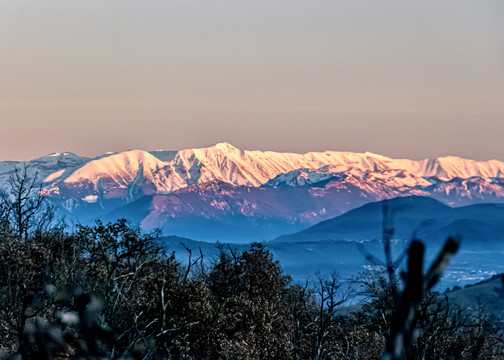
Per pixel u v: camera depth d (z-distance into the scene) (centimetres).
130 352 10838
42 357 3488
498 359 15050
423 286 1628
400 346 1617
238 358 18500
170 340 17512
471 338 15288
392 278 1980
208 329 18662
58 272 15638
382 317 16488
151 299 18450
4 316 10931
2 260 16138
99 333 3566
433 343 14200
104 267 18525
